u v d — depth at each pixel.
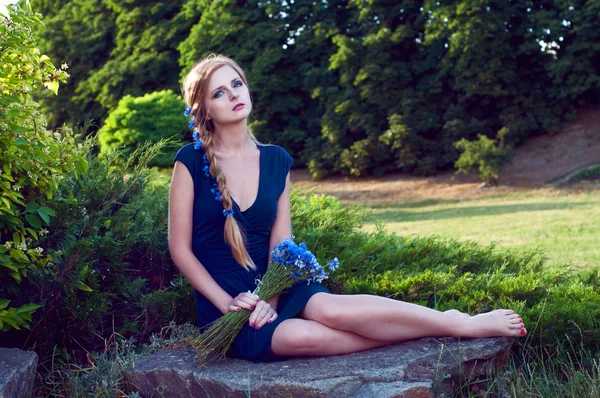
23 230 2.65
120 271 3.16
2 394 2.19
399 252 3.99
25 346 3.03
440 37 21.08
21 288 2.92
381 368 2.35
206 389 2.43
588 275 3.99
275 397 2.32
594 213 12.16
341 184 21.47
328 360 2.51
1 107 2.55
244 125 2.90
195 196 2.81
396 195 19.31
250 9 24.36
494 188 18.30
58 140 2.78
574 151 19.70
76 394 2.59
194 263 2.75
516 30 21.02
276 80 22.95
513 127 20.38
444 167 21.75
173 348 2.88
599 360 2.69
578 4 20.45
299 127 24.09
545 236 9.36
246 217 2.81
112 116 18.08
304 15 24.05
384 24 22.05
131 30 26.39
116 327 3.22
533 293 3.34
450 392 2.45
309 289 2.65
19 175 2.70
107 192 3.28
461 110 21.03
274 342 2.55
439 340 2.61
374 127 21.84
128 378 2.62
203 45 23.56
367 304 2.54
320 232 3.84
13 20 2.69
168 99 18.47
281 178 2.92
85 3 27.56
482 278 3.55
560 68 20.25
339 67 22.75
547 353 2.84
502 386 2.53
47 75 2.82
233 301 2.62
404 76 21.70
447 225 12.17
